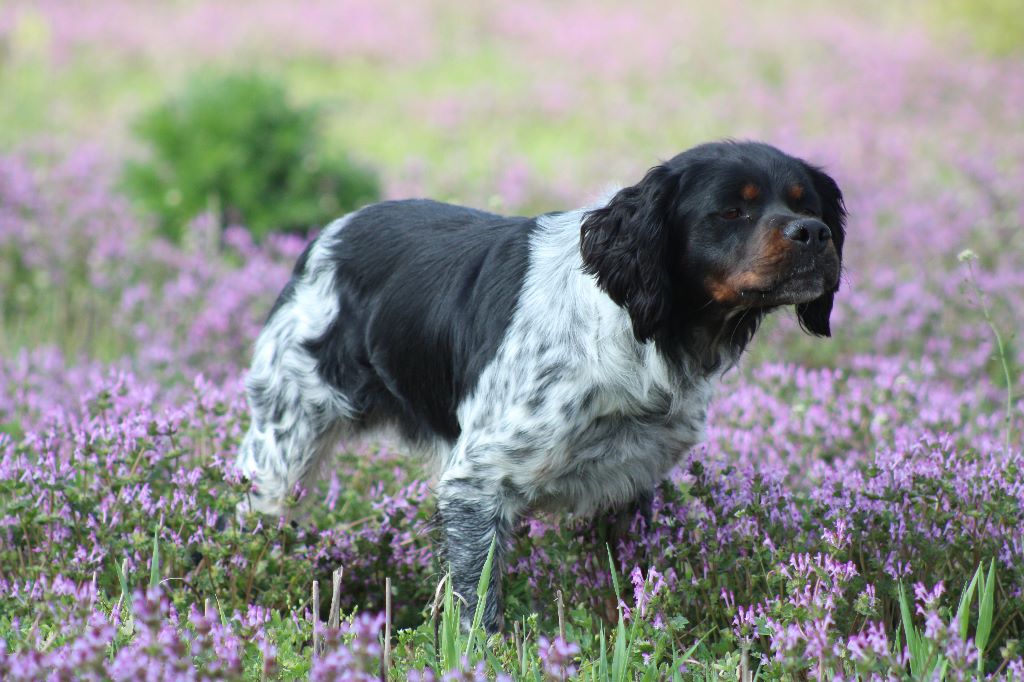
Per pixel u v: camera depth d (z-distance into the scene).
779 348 12.70
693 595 6.92
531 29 38.12
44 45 33.75
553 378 7.17
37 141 22.08
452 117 27.80
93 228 15.59
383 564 8.12
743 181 6.89
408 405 8.23
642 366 7.16
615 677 5.97
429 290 7.97
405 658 6.33
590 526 8.01
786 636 5.78
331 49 34.72
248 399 8.94
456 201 17.52
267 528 7.57
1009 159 20.77
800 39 35.38
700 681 6.30
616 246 7.03
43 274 14.12
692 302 7.15
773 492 7.66
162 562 7.62
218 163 17.16
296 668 5.67
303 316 8.58
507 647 6.67
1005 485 7.57
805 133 25.70
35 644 5.71
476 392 7.54
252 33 35.66
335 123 27.59
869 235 16.17
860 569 7.35
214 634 5.68
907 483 7.62
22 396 10.46
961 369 12.05
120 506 7.68
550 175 21.78
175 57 33.66
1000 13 34.69
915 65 31.11
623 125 27.38
